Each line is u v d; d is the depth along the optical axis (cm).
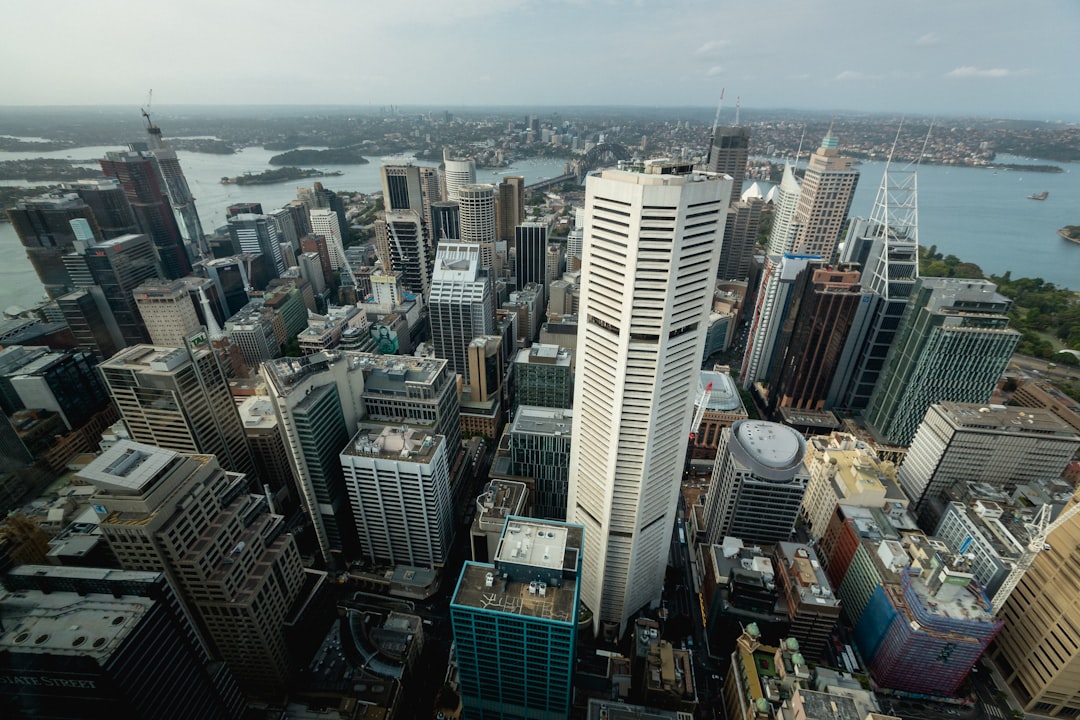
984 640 18675
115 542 16388
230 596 17738
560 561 15662
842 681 16812
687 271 15338
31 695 12312
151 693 12875
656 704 18700
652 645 19838
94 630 12138
